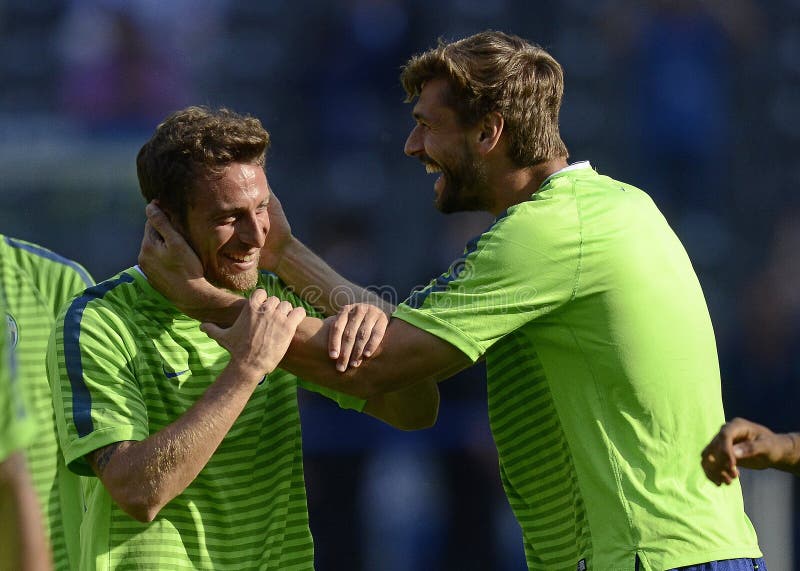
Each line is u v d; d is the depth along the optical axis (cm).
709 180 3516
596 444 1013
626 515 986
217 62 3700
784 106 3588
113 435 970
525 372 1072
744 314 3244
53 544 1198
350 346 1009
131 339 1028
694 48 3562
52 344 1030
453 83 1085
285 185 3453
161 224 1020
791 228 3472
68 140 3556
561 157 1113
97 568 1003
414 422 1173
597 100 3588
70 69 3691
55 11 3759
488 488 2745
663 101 3528
